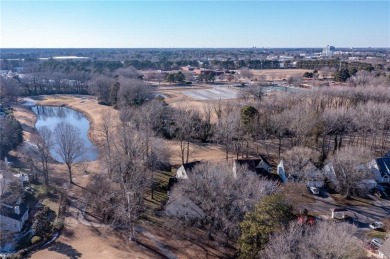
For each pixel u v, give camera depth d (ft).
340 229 127.03
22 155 264.93
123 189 185.06
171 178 212.84
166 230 172.76
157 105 321.93
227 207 158.51
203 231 171.22
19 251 152.35
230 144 282.15
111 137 258.57
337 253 112.78
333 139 297.33
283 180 225.15
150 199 202.80
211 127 307.58
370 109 285.23
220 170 175.32
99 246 159.02
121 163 192.95
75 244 160.66
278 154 273.54
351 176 210.38
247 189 160.35
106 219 182.80
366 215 190.08
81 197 209.36
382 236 166.71
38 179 233.14
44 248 157.38
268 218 132.57
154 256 152.97
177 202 176.76
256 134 282.97
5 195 183.62
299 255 115.55
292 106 311.88
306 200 206.28
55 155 291.58
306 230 130.11
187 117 294.87
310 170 222.07
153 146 239.30
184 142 303.27
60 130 322.14
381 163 236.84
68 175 245.24
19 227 173.17
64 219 183.01
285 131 292.40
